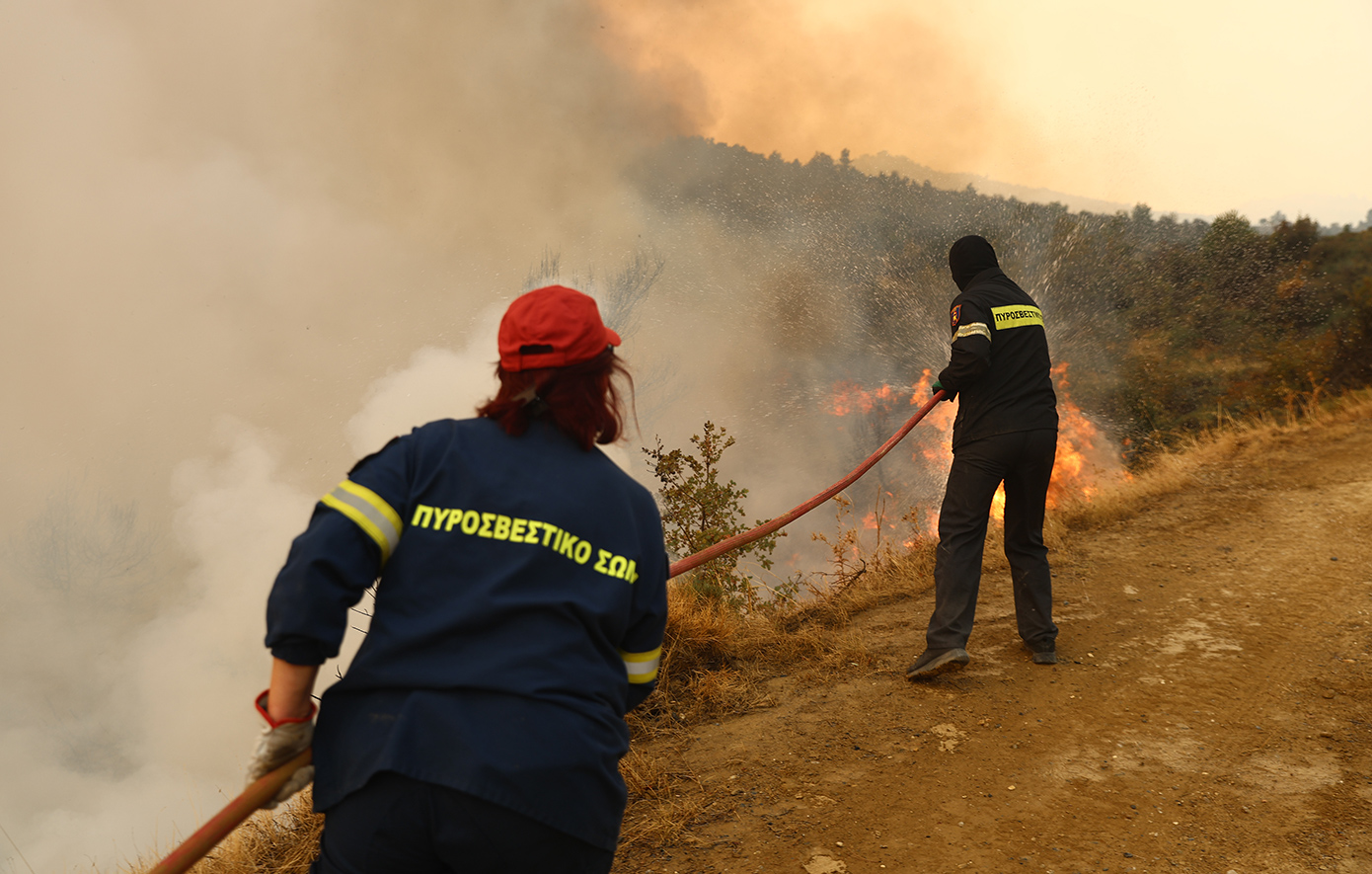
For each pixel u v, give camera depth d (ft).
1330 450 25.18
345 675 4.31
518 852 4.00
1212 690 11.60
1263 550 17.43
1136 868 8.00
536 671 4.14
